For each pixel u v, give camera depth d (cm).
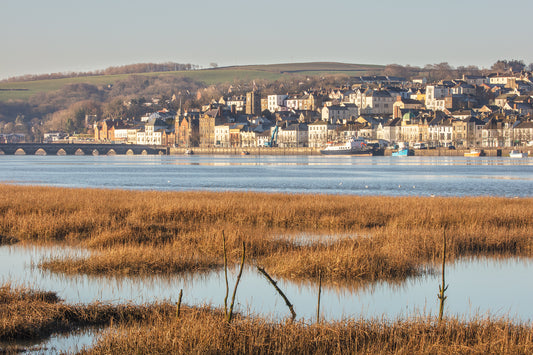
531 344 8100
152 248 14312
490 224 18200
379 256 13450
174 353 7938
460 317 9712
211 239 15050
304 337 8456
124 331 8712
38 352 8631
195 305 10262
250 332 8369
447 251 15012
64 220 17888
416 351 8125
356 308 10869
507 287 12388
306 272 12850
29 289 11206
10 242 16412
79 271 13088
